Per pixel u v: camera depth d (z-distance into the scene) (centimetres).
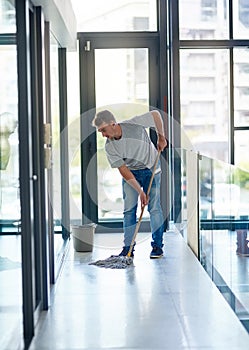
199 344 296
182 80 614
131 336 308
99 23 612
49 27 403
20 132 302
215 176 418
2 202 306
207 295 386
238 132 618
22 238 306
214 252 425
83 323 330
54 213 448
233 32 603
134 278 433
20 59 300
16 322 304
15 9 299
